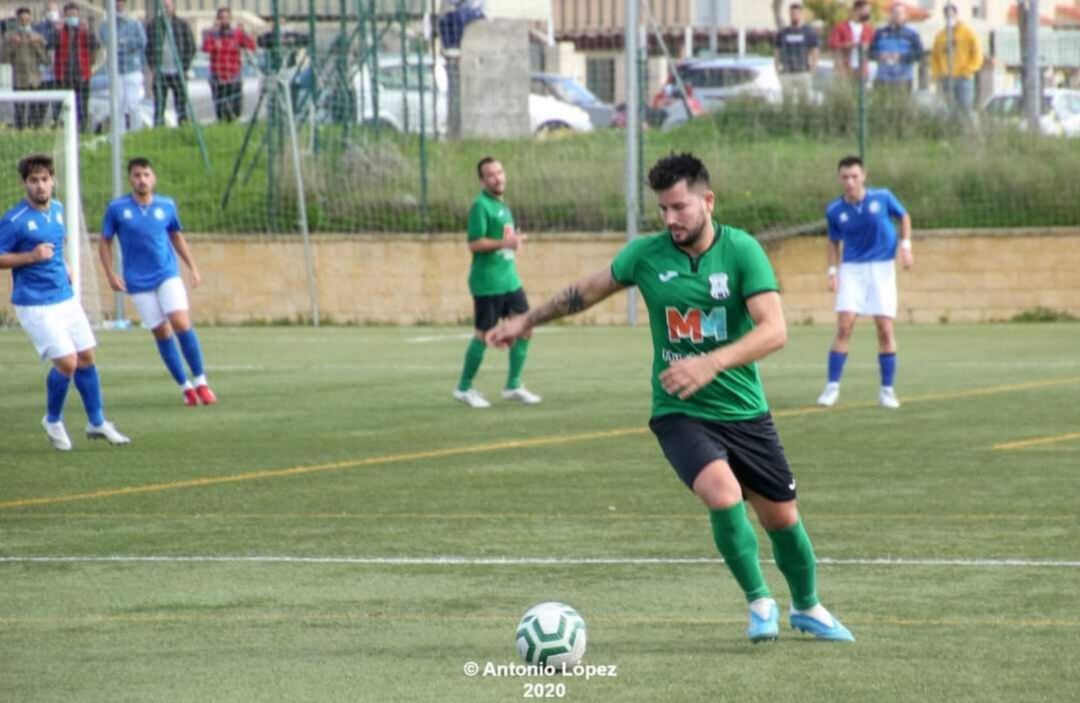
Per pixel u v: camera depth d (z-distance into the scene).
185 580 26.06
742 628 22.50
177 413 48.47
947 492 33.59
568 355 65.94
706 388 21.30
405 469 37.59
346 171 88.25
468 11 98.06
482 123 93.31
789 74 96.62
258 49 104.69
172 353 50.19
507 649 21.50
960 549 27.84
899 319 81.75
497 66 93.38
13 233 39.97
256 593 25.06
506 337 22.06
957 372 57.81
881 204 47.59
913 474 35.97
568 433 43.47
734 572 21.62
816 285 82.31
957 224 84.38
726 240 21.33
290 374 59.38
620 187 86.75
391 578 26.08
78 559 27.81
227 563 27.36
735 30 138.38
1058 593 24.39
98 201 86.56
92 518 31.73
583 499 33.38
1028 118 88.25
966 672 20.02
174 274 49.84
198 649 21.64
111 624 23.12
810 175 85.69
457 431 44.03
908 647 21.27
